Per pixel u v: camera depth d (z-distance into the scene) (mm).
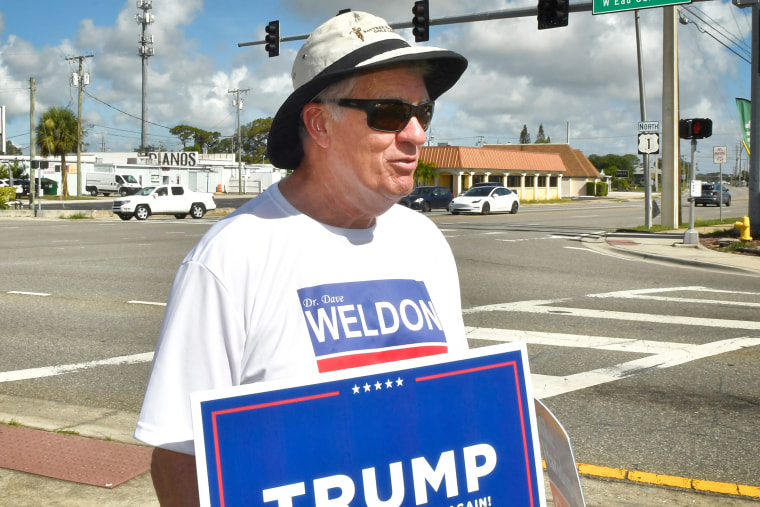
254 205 1607
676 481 3961
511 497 1606
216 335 1469
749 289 10961
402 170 1603
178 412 1432
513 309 9055
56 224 27266
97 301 9406
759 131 17766
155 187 32062
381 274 1653
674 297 10102
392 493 1482
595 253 16609
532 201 63281
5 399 5273
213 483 1335
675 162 23125
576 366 6332
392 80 1577
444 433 1552
